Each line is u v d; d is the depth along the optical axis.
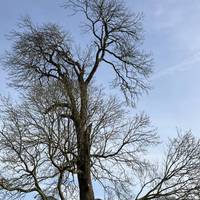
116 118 25.34
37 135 22.56
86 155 24.52
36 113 23.00
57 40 29.09
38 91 23.83
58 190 22.53
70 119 24.08
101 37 29.77
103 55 29.52
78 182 25.16
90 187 25.08
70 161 23.28
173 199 24.78
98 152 25.12
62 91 24.30
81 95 24.88
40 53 29.09
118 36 30.09
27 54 29.38
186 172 24.94
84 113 24.47
